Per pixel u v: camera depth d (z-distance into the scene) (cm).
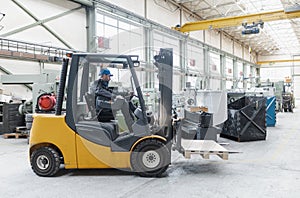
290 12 915
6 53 562
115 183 295
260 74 2328
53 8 678
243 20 999
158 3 1032
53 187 283
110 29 836
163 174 327
